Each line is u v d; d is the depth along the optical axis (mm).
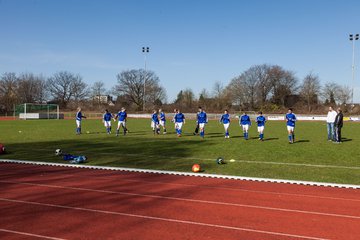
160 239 6020
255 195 8953
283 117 62281
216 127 37875
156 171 11891
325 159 14492
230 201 8391
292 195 8961
